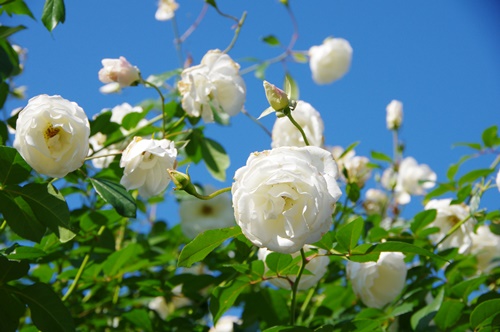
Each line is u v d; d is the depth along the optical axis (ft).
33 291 2.84
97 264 3.41
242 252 3.06
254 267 2.99
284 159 2.55
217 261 3.53
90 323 3.69
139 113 3.52
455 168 3.93
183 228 3.82
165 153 2.91
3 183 2.76
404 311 3.25
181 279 3.41
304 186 2.53
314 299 3.93
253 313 3.32
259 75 4.27
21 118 2.75
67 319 2.84
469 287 3.28
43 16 3.10
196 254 2.68
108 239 3.49
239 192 2.53
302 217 2.52
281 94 2.76
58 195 2.78
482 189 3.75
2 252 2.91
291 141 3.40
